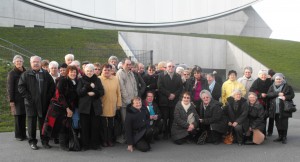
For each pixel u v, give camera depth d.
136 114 8.28
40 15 34.50
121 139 9.02
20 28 28.98
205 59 35.12
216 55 35.75
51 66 9.24
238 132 8.89
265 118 9.33
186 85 10.13
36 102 8.16
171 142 9.22
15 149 8.27
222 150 8.31
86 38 29.20
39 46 25.55
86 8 37.44
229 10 47.03
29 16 33.66
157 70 11.01
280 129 9.11
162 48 33.00
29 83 8.14
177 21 43.50
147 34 32.47
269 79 9.92
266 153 8.01
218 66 35.88
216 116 8.95
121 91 9.01
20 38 26.55
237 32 48.16
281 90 9.29
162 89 9.58
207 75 10.31
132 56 25.59
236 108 9.05
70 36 29.09
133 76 9.30
